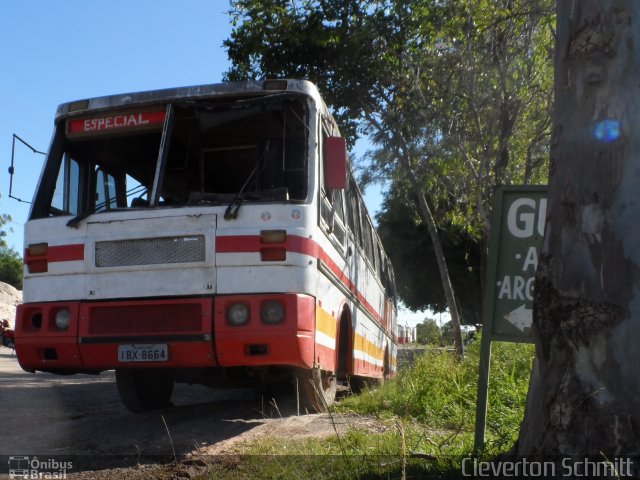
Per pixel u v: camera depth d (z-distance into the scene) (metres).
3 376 16.94
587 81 4.16
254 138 8.01
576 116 4.20
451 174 19.41
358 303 11.30
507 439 5.62
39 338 7.37
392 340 19.95
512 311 5.34
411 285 35.16
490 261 5.39
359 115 18.52
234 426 7.77
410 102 18.19
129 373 8.84
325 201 7.82
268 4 17.48
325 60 18.06
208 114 7.82
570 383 4.07
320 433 7.15
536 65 16.97
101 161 8.25
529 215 5.37
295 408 9.14
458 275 34.44
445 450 5.78
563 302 4.11
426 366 9.73
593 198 4.07
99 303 7.23
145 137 8.12
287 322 6.86
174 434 7.38
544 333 4.21
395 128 18.09
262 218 7.11
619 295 3.99
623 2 4.11
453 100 17.69
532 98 17.19
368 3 17.78
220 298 6.97
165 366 7.06
